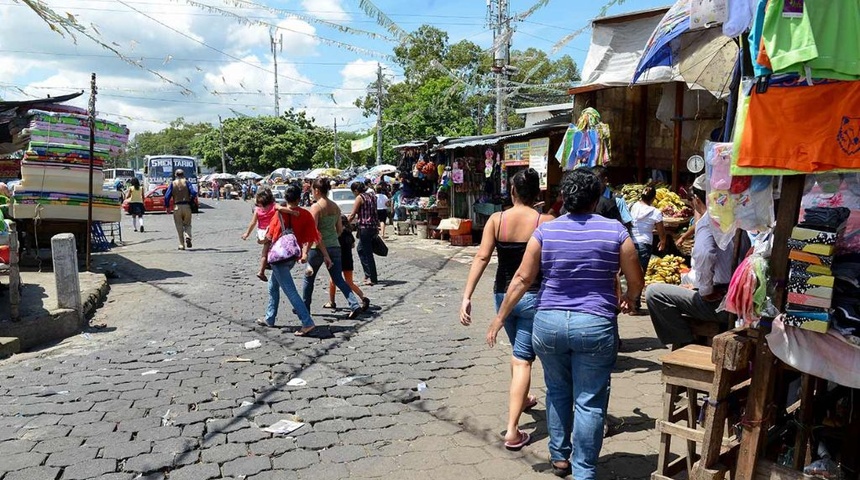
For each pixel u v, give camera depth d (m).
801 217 3.04
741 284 2.77
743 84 2.80
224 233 19.17
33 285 8.77
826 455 3.20
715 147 2.97
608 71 9.51
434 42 29.28
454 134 27.97
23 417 4.48
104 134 10.88
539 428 4.43
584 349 3.32
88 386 5.16
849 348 2.53
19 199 10.45
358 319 7.75
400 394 5.09
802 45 2.43
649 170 10.86
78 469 3.70
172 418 4.49
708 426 2.87
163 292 9.38
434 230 17.69
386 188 21.69
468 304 4.13
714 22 3.11
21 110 10.15
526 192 4.14
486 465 3.87
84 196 10.84
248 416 4.57
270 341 6.66
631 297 3.53
